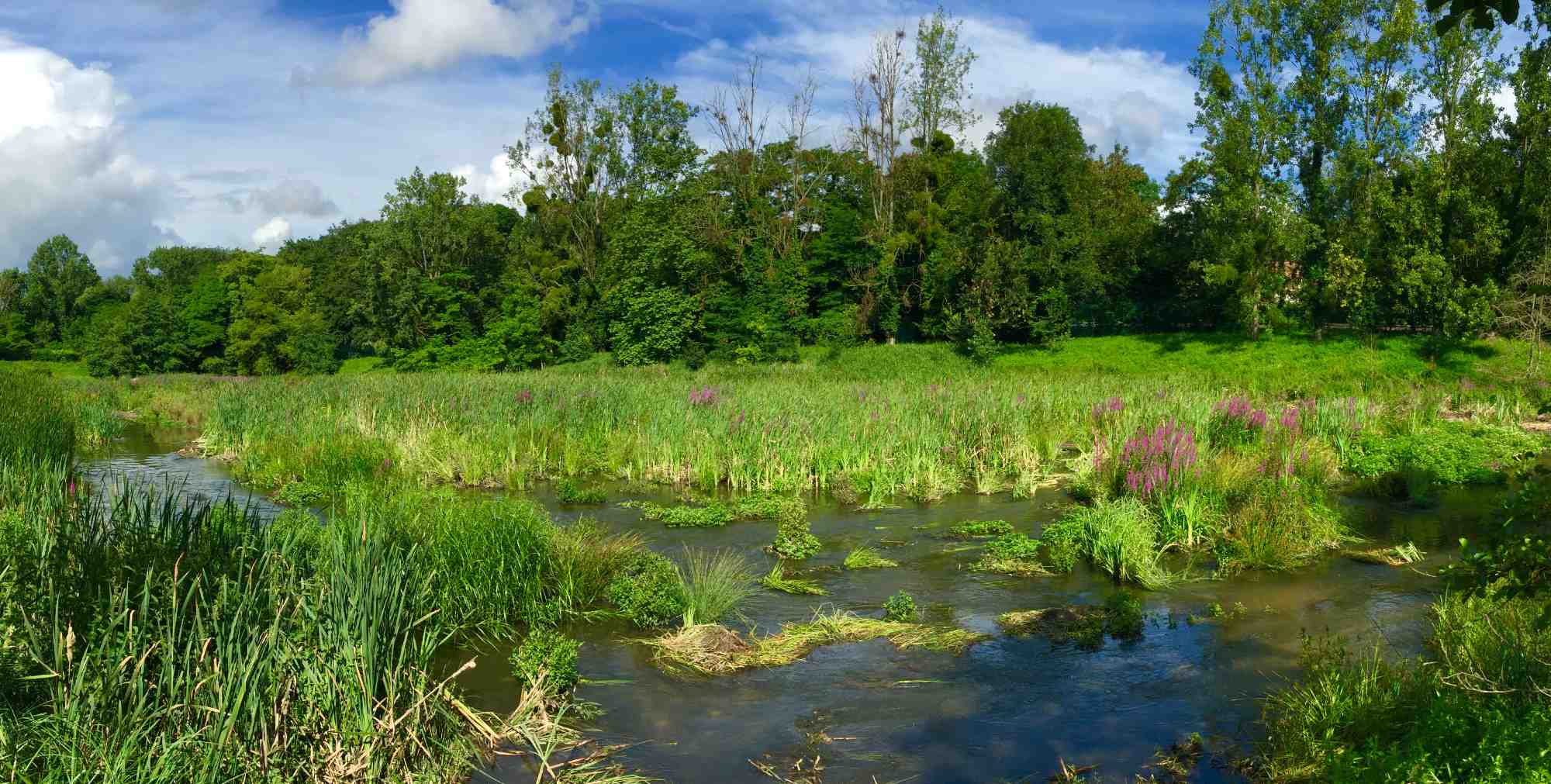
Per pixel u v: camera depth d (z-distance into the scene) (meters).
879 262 52.47
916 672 7.79
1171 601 9.72
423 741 6.05
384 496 12.45
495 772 6.02
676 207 57.94
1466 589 5.07
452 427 20.08
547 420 20.22
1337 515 12.64
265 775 5.30
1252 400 26.42
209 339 74.50
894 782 5.91
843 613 9.27
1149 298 53.97
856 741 6.50
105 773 4.76
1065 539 11.64
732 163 56.81
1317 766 5.62
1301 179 46.22
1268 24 44.16
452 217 66.06
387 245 64.38
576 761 6.16
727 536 12.81
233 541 7.43
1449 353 37.56
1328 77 43.72
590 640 8.61
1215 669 7.77
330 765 5.55
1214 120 44.78
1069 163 47.41
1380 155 43.06
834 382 35.97
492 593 9.01
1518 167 39.12
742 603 9.80
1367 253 41.75
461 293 62.44
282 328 69.75
